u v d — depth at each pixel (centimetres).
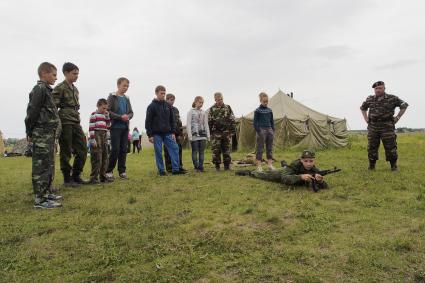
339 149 1577
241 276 249
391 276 242
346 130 1764
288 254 281
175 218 393
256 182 606
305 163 554
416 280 236
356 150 1479
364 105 725
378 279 238
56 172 867
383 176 618
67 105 581
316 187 506
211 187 567
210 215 395
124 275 255
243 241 313
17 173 892
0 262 281
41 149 455
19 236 339
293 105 1716
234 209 420
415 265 256
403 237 306
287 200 458
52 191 545
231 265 266
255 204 439
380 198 453
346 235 321
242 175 690
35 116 450
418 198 441
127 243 315
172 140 758
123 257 285
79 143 605
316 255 278
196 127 788
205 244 309
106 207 446
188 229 350
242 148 1609
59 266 274
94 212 425
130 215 409
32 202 490
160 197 499
